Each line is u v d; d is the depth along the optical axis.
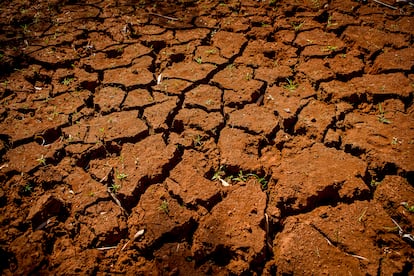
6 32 3.75
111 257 1.75
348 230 1.75
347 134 2.34
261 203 1.91
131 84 2.87
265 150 2.29
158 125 2.47
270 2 4.01
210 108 2.59
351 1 3.96
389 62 2.95
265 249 1.72
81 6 4.26
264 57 3.18
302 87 2.79
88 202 1.97
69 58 3.26
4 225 1.89
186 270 1.69
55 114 2.60
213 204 1.96
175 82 2.88
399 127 2.33
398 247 1.69
